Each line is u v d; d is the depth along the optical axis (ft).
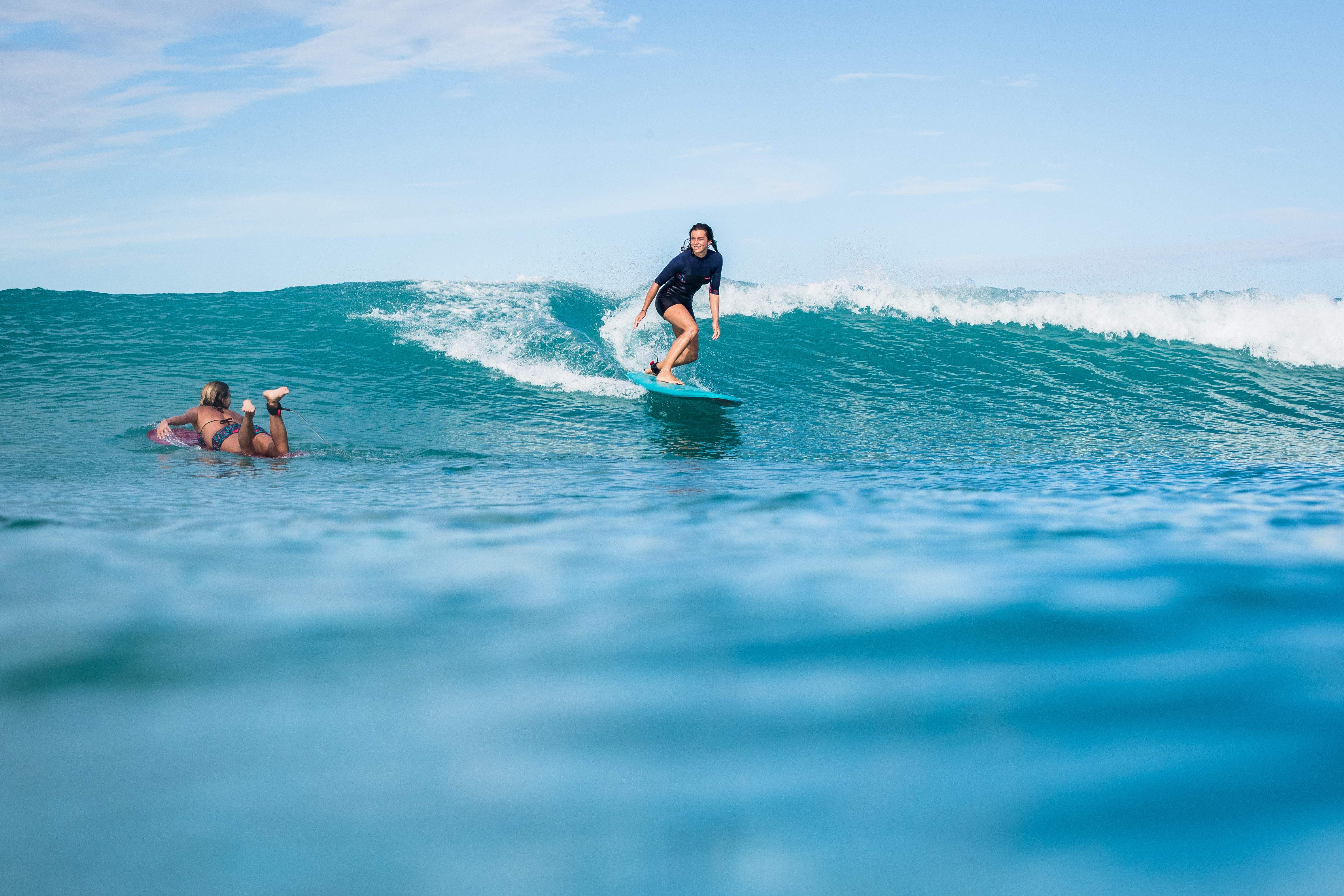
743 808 2.97
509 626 5.52
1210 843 2.70
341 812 2.96
